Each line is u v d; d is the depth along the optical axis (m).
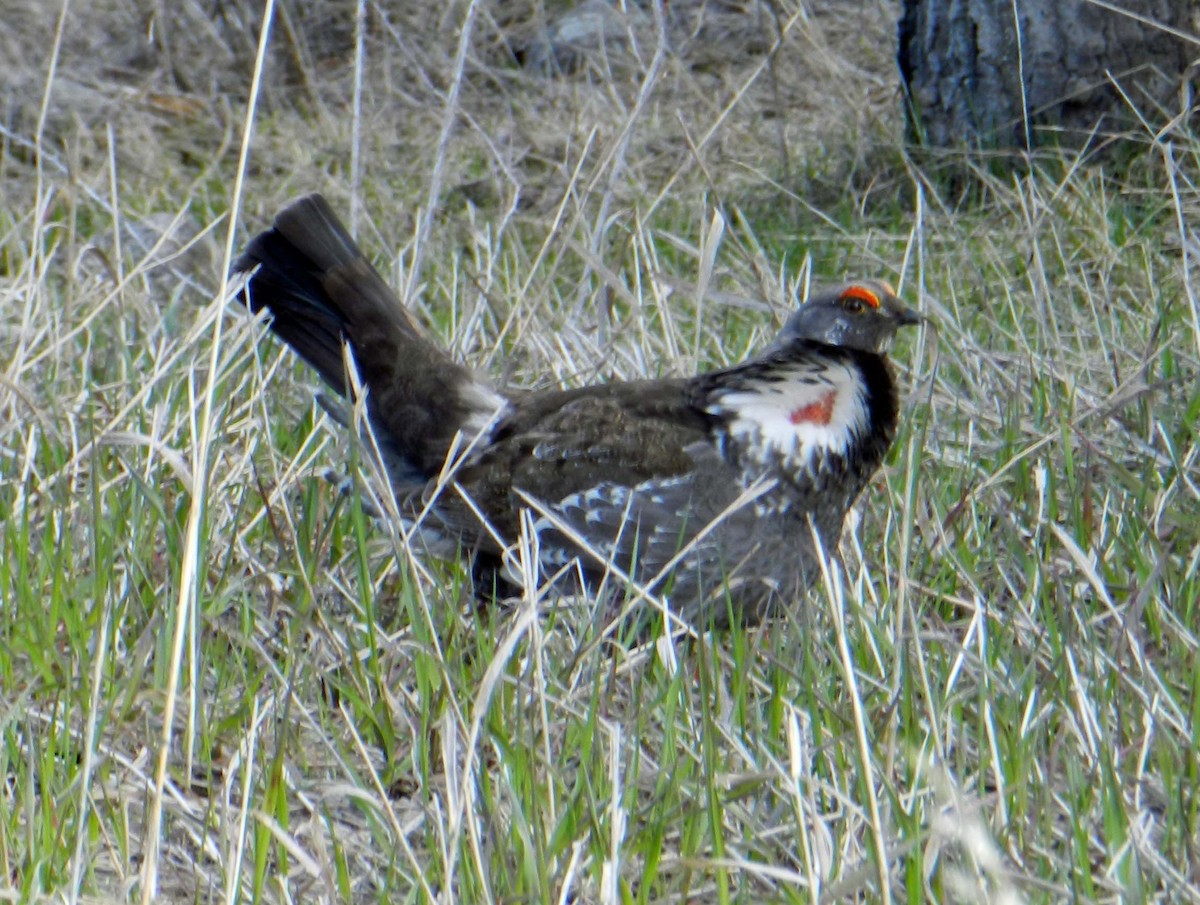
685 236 15.11
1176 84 15.03
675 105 19.16
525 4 22.75
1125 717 7.11
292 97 21.42
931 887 5.89
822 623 8.16
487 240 12.74
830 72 19.08
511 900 5.85
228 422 10.19
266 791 6.70
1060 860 6.07
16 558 8.51
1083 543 8.87
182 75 21.44
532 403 9.10
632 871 6.37
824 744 6.70
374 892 6.44
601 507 8.35
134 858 6.63
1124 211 13.99
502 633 8.27
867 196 15.83
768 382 8.36
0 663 7.77
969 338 10.88
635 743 6.85
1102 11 15.09
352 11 22.66
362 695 7.57
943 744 6.97
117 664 7.86
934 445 10.16
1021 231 13.84
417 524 8.42
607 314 11.27
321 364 9.84
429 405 9.30
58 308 12.77
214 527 8.89
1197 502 9.30
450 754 6.34
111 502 9.20
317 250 9.84
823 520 8.47
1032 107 15.45
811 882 5.61
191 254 15.50
